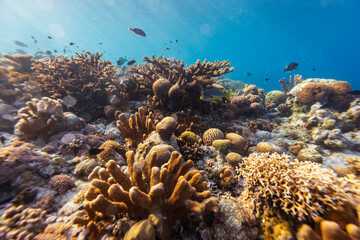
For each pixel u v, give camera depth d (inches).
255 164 20.8
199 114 43.7
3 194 19.1
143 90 49.1
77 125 34.9
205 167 26.0
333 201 15.6
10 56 54.8
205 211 16.1
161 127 24.8
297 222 15.9
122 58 51.4
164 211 14.2
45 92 45.8
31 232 15.9
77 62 53.4
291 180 17.3
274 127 51.5
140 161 18.0
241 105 54.8
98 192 14.6
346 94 49.6
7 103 40.9
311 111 50.6
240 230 15.4
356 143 37.6
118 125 26.6
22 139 29.2
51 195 20.1
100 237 14.8
